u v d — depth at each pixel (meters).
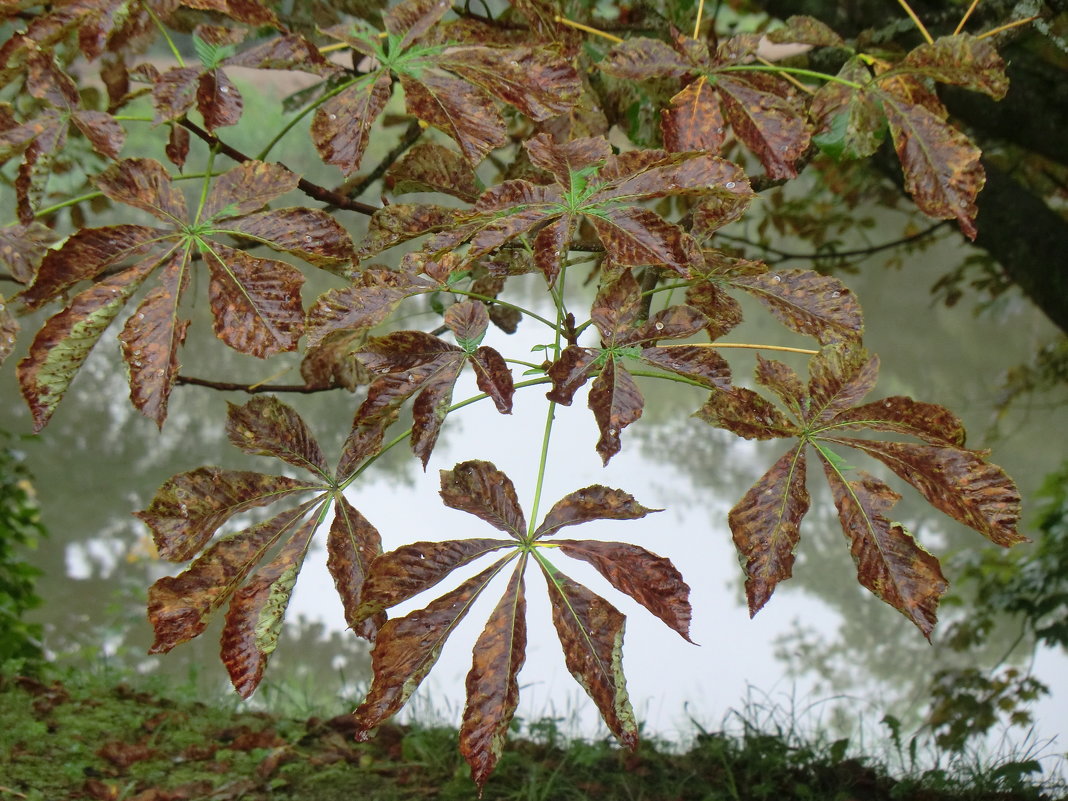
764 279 1.11
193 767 3.12
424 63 1.01
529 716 3.85
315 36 1.52
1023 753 3.54
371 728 0.95
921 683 4.55
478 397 0.99
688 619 0.96
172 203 0.96
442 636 0.97
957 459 1.02
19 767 2.92
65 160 1.94
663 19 1.60
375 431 1.04
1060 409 7.71
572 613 0.97
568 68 1.00
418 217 1.14
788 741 3.55
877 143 1.14
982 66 1.07
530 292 9.53
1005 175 2.99
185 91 0.99
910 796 3.28
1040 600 4.13
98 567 5.39
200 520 1.02
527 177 1.25
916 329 9.95
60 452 6.91
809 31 1.14
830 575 5.71
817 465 6.84
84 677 3.92
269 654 1.01
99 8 1.01
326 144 1.00
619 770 3.30
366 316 0.97
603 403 0.98
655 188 0.94
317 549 5.73
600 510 0.98
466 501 0.98
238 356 8.51
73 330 0.93
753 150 1.11
